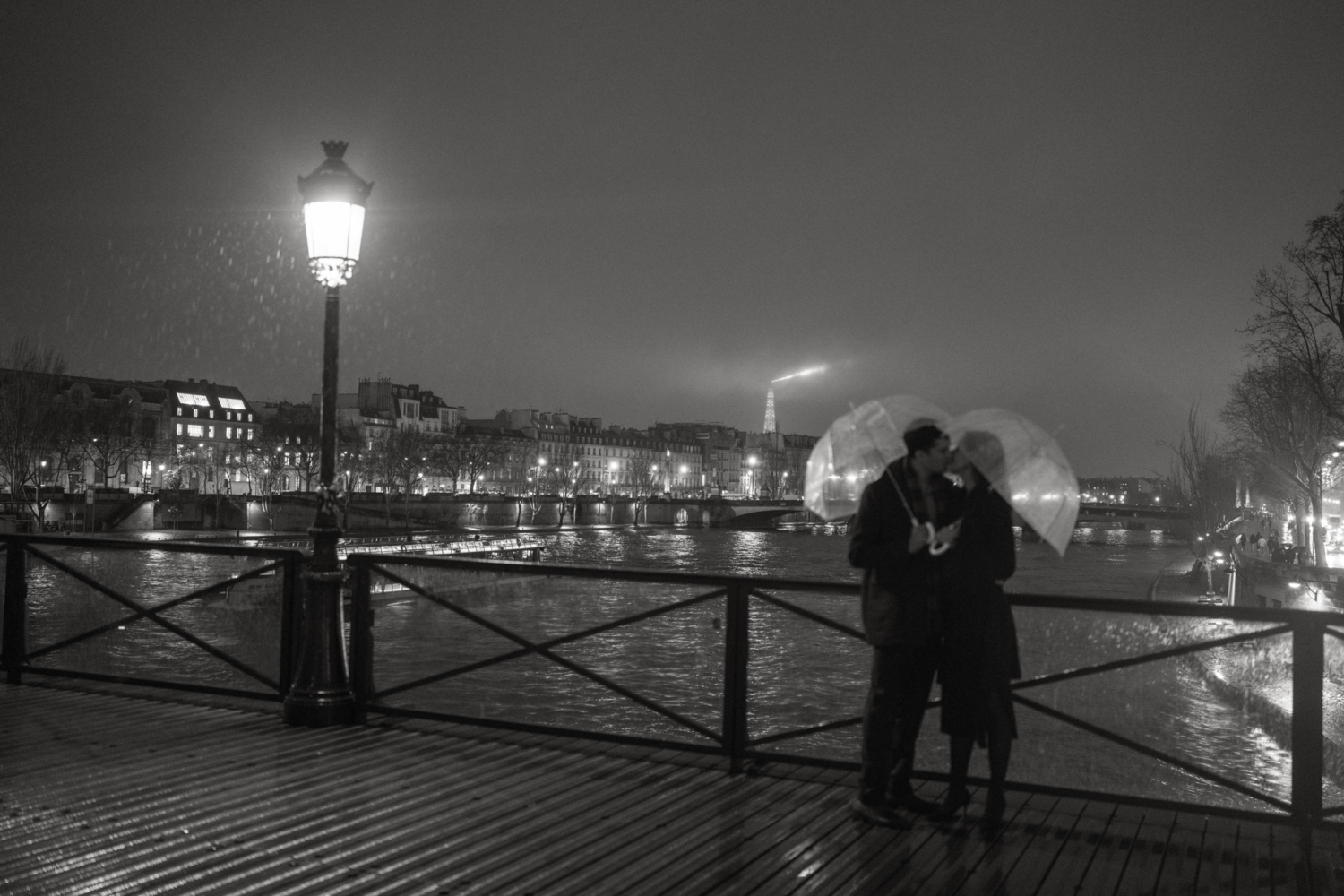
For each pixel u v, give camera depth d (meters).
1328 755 9.75
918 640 6.31
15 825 6.45
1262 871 5.91
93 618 11.39
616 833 6.36
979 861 5.99
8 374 85.12
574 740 8.48
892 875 5.77
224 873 5.73
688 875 5.73
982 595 6.27
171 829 6.40
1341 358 49.66
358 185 9.12
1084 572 82.62
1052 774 7.23
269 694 9.69
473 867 5.82
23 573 10.94
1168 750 6.91
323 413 9.16
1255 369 55.31
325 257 9.06
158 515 90.06
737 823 6.55
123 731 8.78
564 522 142.00
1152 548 125.44
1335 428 51.19
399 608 9.32
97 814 6.66
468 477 164.12
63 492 86.31
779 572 81.81
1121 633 6.94
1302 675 6.44
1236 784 6.64
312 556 9.12
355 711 9.16
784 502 157.38
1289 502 72.62
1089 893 5.57
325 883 5.60
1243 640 6.65
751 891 5.54
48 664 11.19
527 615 8.72
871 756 6.56
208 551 9.92
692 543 121.88
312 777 7.48
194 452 128.25
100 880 5.63
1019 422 6.09
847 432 6.43
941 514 6.27
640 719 9.02
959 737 6.59
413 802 6.92
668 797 7.06
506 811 6.76
